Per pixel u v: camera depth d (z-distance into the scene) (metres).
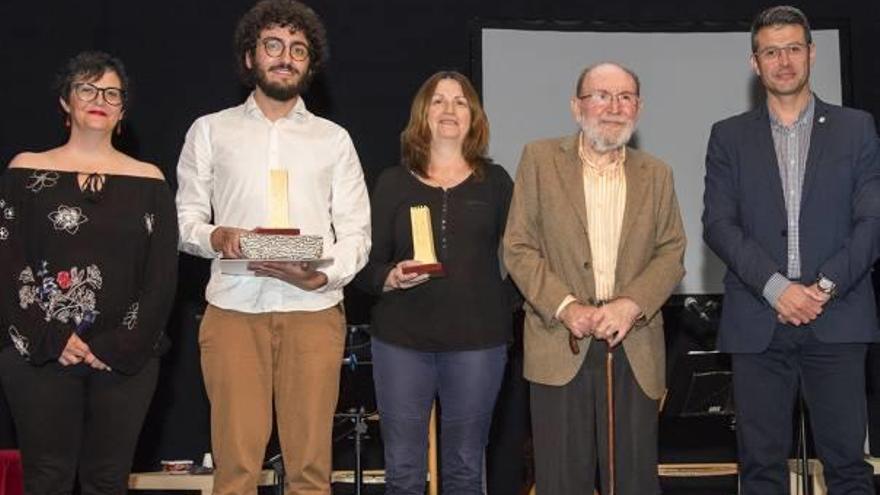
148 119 5.68
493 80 5.84
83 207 3.28
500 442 5.66
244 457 3.34
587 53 5.88
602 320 3.40
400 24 5.84
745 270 3.50
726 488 5.73
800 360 3.56
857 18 5.93
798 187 3.59
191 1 5.73
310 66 3.56
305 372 3.39
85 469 3.29
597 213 3.58
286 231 3.24
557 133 5.84
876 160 3.56
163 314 3.33
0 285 3.20
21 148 5.64
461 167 3.71
